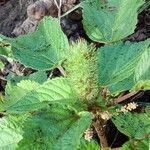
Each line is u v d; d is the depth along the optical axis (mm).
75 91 265
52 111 263
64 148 235
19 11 584
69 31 493
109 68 293
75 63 259
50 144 246
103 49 306
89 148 301
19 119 319
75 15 499
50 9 507
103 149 310
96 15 353
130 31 322
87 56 260
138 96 428
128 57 299
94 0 364
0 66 469
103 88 289
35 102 258
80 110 272
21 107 255
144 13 487
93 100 276
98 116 294
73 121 258
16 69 487
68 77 267
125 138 413
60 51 311
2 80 513
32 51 317
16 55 313
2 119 321
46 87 262
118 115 289
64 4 504
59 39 315
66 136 245
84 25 348
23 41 323
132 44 307
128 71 289
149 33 481
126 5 325
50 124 255
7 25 581
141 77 285
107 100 288
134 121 288
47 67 306
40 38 324
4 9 607
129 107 286
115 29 332
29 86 313
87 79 262
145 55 290
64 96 263
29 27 518
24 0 583
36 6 504
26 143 248
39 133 251
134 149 288
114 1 358
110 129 414
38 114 262
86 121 248
